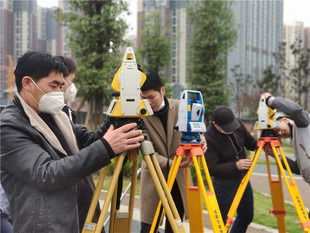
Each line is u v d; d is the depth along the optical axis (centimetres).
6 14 4553
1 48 4534
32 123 161
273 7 8000
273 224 492
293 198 271
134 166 192
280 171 312
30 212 152
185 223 485
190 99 251
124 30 1247
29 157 151
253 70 7369
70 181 151
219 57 2217
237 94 3447
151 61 2059
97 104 1258
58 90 170
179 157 248
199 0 2200
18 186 156
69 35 1284
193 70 2220
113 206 199
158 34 2081
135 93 172
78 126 230
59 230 152
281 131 308
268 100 284
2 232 228
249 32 7150
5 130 153
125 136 159
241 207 344
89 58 1218
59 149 170
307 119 271
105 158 154
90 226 165
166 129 295
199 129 241
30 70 162
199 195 265
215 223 240
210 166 336
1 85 4259
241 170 323
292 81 2464
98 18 1240
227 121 327
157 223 267
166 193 182
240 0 6762
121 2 1230
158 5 4816
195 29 2258
